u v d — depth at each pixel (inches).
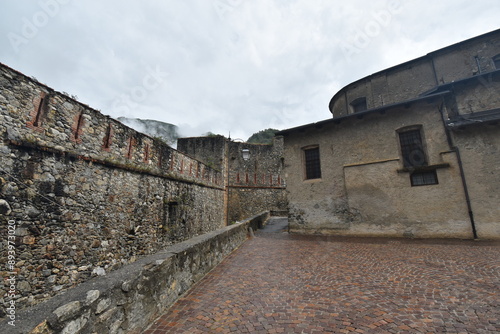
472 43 473.7
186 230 523.5
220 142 928.9
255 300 162.4
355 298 158.4
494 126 335.3
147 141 396.5
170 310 151.7
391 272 206.2
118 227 325.4
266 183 1016.9
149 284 139.2
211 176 713.6
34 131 232.2
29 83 231.0
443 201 350.9
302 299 161.2
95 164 296.7
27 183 225.0
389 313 136.5
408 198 374.9
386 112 414.3
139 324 126.3
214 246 253.0
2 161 207.8
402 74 538.9
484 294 153.3
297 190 474.0
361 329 121.8
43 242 233.8
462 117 356.5
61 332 84.2
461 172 343.9
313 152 482.3
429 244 310.0
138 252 359.9
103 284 112.0
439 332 116.3
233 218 911.7
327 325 127.3
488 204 323.9
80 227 271.6
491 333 113.3
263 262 256.7
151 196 400.8
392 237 374.6
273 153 1066.7
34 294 221.6
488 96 352.8
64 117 262.1
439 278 185.5
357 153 428.1
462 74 472.1
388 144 404.5
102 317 103.8
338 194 434.3
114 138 327.3
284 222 708.0
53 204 245.4
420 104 389.1
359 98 591.2
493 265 208.5
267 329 126.0
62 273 248.1
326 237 403.5
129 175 351.9
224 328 128.6
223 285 192.9
